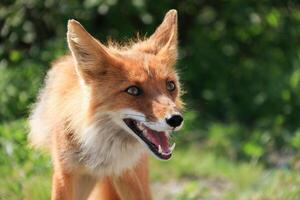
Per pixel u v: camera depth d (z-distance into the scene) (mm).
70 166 17906
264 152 30750
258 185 25141
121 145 17844
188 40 36562
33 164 22875
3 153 23906
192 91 35562
